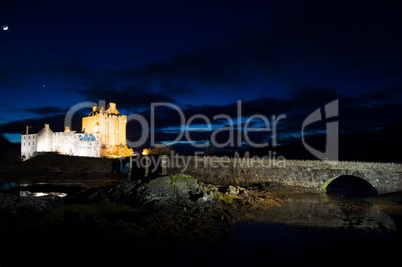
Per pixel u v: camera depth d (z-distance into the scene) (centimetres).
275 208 2875
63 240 1495
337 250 1755
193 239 1816
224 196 3117
